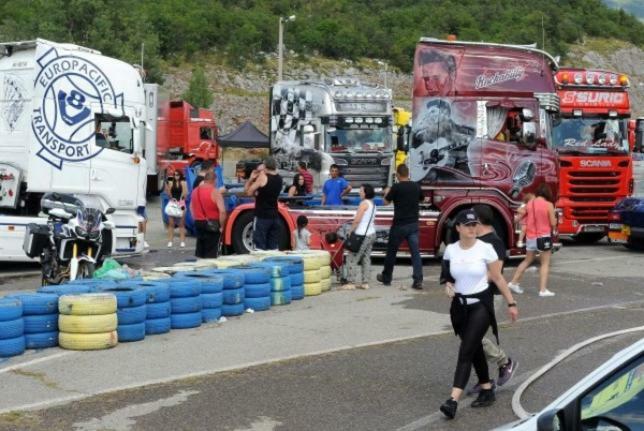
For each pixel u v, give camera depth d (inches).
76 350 412.2
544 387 358.3
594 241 983.0
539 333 462.6
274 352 413.1
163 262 727.7
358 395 344.8
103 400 333.4
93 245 535.2
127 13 2888.8
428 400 339.9
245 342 434.0
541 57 764.0
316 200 813.9
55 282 531.8
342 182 800.9
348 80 1149.1
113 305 419.2
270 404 331.6
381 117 1123.9
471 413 324.5
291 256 574.2
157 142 1369.3
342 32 3722.9
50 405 326.3
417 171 759.1
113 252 684.7
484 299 324.2
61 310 414.3
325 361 397.1
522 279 665.6
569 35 3909.9
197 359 398.3
